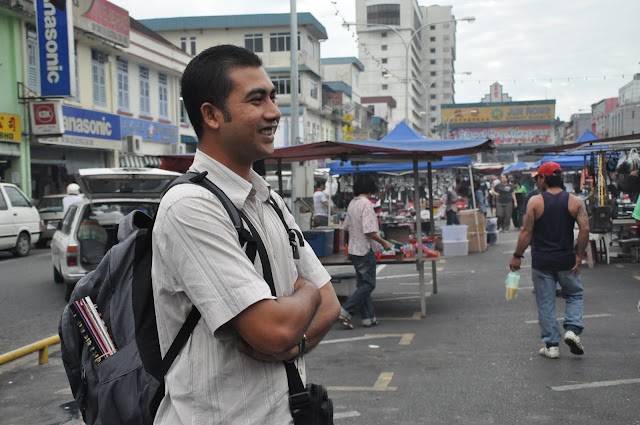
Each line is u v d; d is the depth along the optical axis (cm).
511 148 13238
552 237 623
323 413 180
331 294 207
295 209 1519
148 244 188
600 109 9581
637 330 736
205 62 183
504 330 762
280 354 173
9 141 2175
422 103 15925
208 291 164
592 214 1245
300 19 4803
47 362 698
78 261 1026
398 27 12600
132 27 2884
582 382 556
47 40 2170
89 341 201
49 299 1080
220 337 170
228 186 181
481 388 550
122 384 189
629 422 464
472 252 1609
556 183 630
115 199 1059
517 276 654
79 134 2481
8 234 1666
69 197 1734
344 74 6756
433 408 505
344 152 896
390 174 1939
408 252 902
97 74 2686
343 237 1048
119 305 201
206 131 185
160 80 3262
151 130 3103
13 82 2241
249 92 181
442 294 1041
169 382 174
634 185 1252
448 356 658
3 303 1048
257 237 178
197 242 167
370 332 788
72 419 514
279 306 166
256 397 171
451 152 838
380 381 582
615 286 1021
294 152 887
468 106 13325
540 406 501
